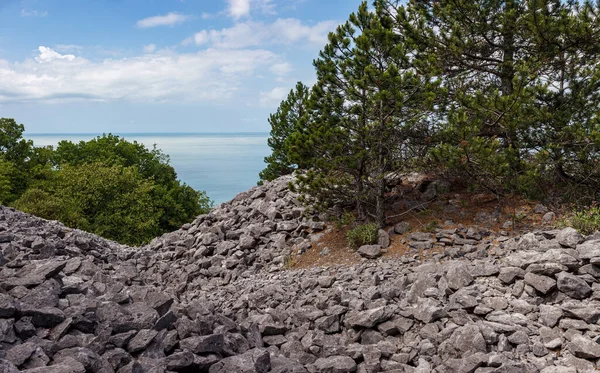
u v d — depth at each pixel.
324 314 9.12
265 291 11.47
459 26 13.86
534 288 8.19
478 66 14.83
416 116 13.68
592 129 12.22
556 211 12.48
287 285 11.96
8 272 7.47
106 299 7.04
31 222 16.05
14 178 38.12
